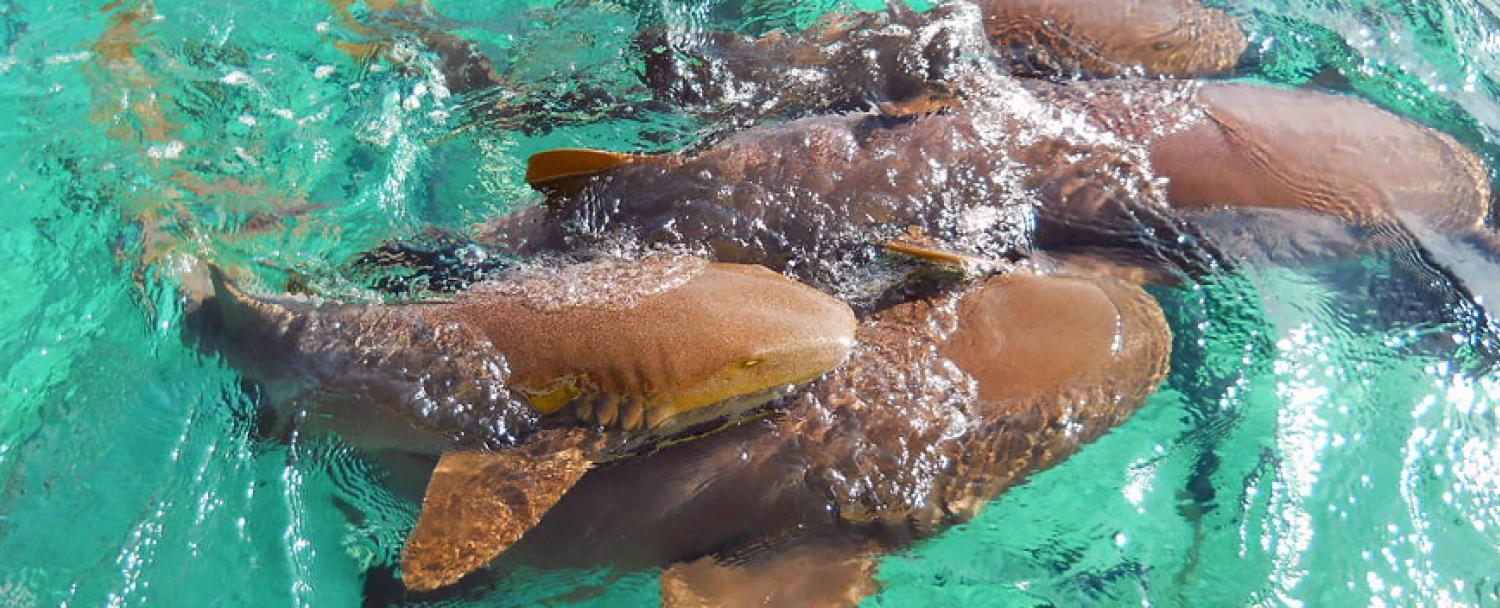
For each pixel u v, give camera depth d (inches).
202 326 179.0
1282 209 174.4
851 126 185.6
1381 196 173.3
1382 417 165.8
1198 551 154.7
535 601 154.6
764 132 190.4
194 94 232.1
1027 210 175.5
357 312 165.0
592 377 143.3
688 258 161.9
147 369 178.1
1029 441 149.2
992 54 211.2
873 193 175.0
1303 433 164.1
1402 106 200.1
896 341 154.0
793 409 148.9
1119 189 175.8
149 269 191.3
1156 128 180.7
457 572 137.5
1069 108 187.2
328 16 251.8
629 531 148.5
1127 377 153.7
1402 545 154.8
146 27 248.5
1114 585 152.9
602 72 232.8
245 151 219.0
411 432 153.9
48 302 191.0
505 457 147.6
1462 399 167.2
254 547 159.3
